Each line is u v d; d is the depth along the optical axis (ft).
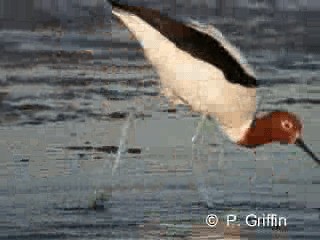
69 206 34.12
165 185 35.96
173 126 39.68
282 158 38.37
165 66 36.19
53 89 42.80
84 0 45.09
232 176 37.06
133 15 35.99
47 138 38.99
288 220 33.76
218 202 34.81
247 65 37.35
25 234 31.50
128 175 36.45
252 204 34.86
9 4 45.62
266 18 46.78
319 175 36.94
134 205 34.32
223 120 37.47
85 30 44.65
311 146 38.70
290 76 44.16
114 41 43.75
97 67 43.68
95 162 37.29
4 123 39.99
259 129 37.68
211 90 36.45
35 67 44.16
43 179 35.65
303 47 46.47
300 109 41.78
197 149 38.06
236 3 45.50
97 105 41.73
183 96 36.70
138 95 41.68
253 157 37.96
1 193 34.45
